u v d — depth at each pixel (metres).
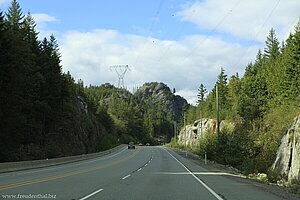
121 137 180.75
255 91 80.94
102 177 26.80
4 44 52.81
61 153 67.56
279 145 40.66
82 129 93.69
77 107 95.56
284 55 86.25
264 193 18.23
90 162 52.88
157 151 100.12
